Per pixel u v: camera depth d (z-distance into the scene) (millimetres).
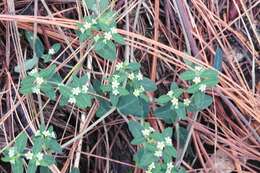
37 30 357
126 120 328
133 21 371
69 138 346
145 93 341
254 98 358
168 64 359
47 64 355
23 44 361
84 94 309
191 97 324
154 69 357
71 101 307
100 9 342
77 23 342
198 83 316
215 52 371
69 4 374
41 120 326
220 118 361
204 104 324
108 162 341
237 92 354
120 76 317
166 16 379
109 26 325
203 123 357
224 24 382
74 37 358
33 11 369
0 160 345
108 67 346
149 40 351
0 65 358
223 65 371
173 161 344
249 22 388
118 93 312
